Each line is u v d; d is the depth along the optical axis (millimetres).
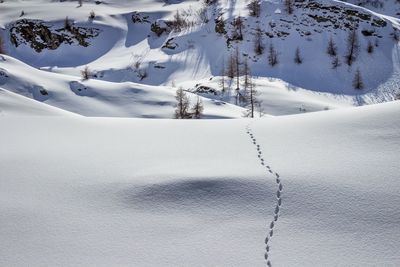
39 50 114750
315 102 67375
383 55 93125
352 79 86250
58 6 138375
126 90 58750
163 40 109562
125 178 10930
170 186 10250
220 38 100875
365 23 100125
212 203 9484
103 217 9055
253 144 13555
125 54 108500
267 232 8297
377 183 9648
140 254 7723
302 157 11734
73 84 58719
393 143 11641
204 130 16125
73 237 8273
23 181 10906
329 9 102250
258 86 74062
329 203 9070
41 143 14516
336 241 7863
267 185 10047
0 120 18438
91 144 14398
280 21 100938
